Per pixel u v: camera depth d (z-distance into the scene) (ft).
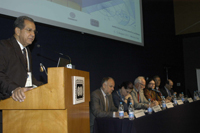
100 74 12.92
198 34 25.18
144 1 18.72
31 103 3.67
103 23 12.41
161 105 10.43
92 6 11.63
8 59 4.71
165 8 22.99
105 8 12.67
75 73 4.11
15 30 5.07
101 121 7.04
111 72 13.91
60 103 3.55
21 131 3.74
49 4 9.07
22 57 5.01
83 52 11.76
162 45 21.59
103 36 12.28
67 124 3.61
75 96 3.97
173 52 24.16
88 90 4.81
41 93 3.64
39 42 9.30
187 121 11.32
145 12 18.75
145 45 18.33
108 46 13.83
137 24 15.92
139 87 12.34
